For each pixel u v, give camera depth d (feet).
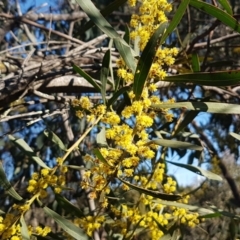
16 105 1.51
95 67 1.70
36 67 1.69
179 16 0.99
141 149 0.97
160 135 1.39
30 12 2.26
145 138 1.00
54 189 1.08
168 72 1.58
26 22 2.23
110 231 1.62
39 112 1.51
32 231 1.14
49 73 1.53
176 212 1.38
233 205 2.55
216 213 1.37
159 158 1.32
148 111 1.09
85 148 2.12
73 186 2.36
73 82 1.56
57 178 1.07
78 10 2.87
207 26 2.69
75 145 1.07
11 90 1.44
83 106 1.10
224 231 2.73
